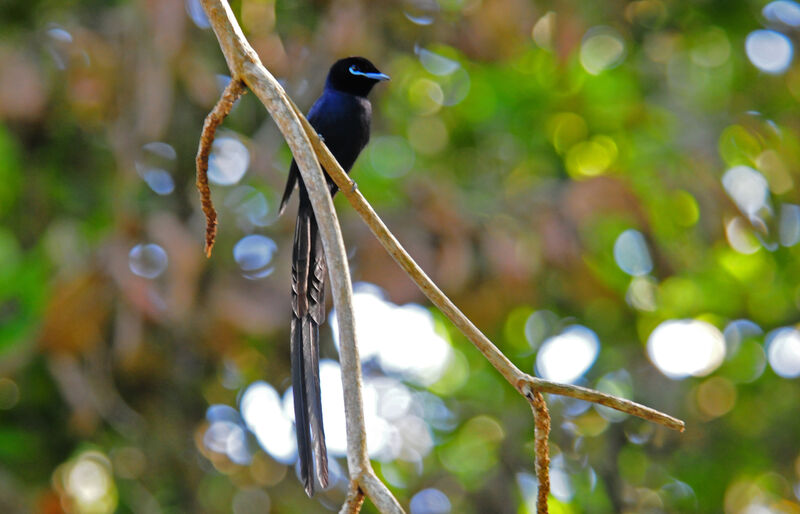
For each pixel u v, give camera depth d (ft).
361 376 13.42
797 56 46.42
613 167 41.75
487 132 45.83
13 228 38.78
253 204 41.78
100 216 38.91
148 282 33.65
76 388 35.45
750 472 47.85
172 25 34.27
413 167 44.37
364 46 36.55
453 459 48.93
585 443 46.75
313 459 16.14
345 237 35.86
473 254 35.88
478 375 49.44
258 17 36.11
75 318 33.35
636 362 47.09
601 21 42.88
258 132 40.29
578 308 44.50
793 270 48.39
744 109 46.68
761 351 49.39
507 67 43.83
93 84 35.88
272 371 43.83
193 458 41.88
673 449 47.09
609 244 44.32
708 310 48.85
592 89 45.91
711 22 46.21
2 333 32.68
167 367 39.86
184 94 40.14
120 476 40.11
